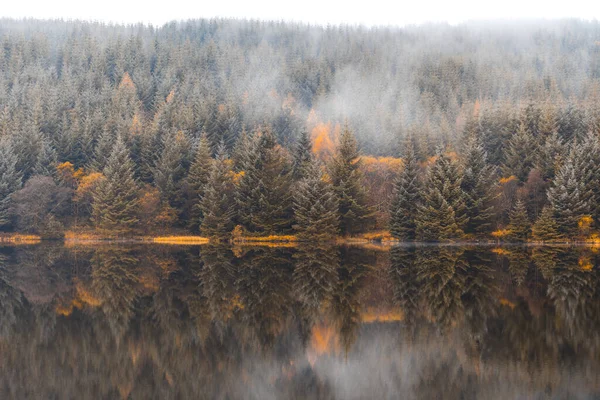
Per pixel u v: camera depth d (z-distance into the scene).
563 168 70.69
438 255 54.62
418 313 25.80
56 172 84.88
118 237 79.31
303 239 73.44
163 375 17.50
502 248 63.19
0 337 21.64
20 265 46.59
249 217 74.06
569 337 21.22
